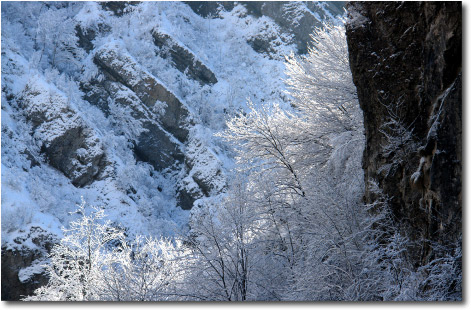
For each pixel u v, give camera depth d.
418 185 3.81
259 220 5.96
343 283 4.44
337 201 4.99
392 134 4.24
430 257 3.71
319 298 4.44
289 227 5.71
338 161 6.29
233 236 5.54
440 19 3.46
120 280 6.33
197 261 5.54
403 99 4.07
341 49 6.92
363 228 4.68
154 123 40.38
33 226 23.12
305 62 7.34
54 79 37.16
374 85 4.35
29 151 32.38
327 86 6.81
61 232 23.80
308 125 7.27
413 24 3.90
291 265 5.33
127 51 43.09
